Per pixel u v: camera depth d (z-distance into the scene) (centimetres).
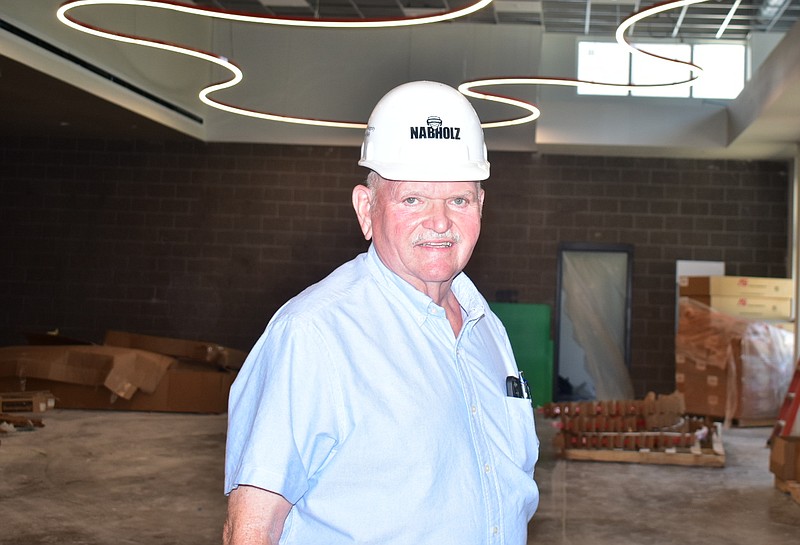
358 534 128
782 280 1087
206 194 1326
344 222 1306
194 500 618
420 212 140
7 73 955
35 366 1005
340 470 129
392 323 138
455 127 141
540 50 1251
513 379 157
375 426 129
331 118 1304
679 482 710
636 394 1273
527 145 1278
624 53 1248
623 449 799
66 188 1345
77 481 666
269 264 1315
